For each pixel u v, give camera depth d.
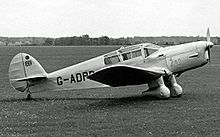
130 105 12.41
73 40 172.62
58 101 13.87
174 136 8.12
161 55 14.12
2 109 12.02
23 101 14.01
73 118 10.29
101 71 11.89
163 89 13.59
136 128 8.88
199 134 8.25
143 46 14.23
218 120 9.70
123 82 13.39
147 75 13.00
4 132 8.73
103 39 161.25
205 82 20.69
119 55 14.13
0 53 74.06
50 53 72.50
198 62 14.20
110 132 8.55
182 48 14.26
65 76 14.55
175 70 14.23
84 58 52.12
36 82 14.74
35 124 9.55
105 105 12.59
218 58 50.25
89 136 8.24
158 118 10.05
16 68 14.92
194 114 10.55
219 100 13.31
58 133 8.55
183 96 14.58
